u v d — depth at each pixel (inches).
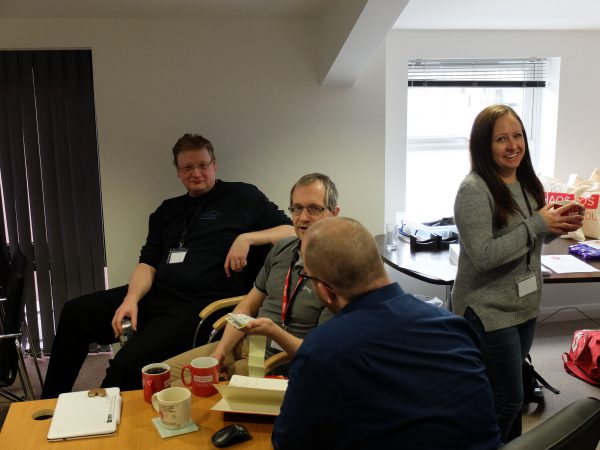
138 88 124.2
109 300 109.1
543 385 118.5
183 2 111.2
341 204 134.3
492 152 73.6
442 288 150.9
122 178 127.2
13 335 93.0
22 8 112.6
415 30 144.0
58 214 135.6
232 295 107.2
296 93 128.6
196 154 108.7
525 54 148.6
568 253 113.7
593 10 125.8
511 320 73.7
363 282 46.4
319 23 124.8
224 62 125.6
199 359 66.0
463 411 43.5
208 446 53.9
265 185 131.5
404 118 147.9
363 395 41.6
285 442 43.4
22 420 59.1
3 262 123.6
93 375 130.3
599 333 123.4
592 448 43.1
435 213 161.5
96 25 121.0
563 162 155.8
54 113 130.9
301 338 76.6
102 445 54.2
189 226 110.7
